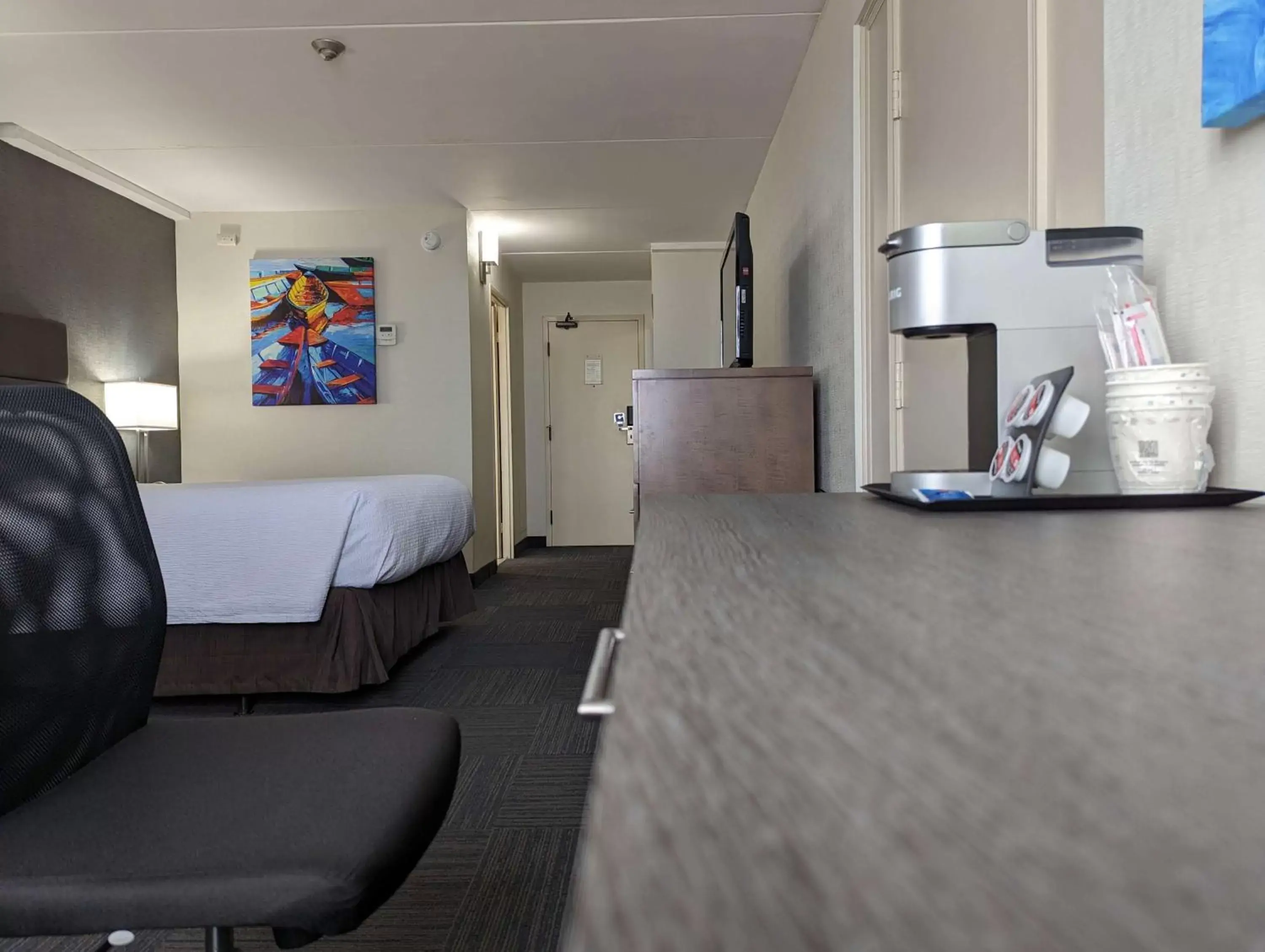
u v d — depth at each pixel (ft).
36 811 2.68
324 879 2.31
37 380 11.82
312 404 16.37
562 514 24.47
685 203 16.19
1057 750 0.66
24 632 2.76
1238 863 0.48
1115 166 3.61
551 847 5.75
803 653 0.97
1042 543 1.93
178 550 8.39
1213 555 1.73
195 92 10.82
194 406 16.43
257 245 16.42
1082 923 0.41
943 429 6.04
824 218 9.22
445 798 3.05
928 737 0.69
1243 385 2.90
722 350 12.07
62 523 3.00
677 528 2.39
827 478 9.18
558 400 24.41
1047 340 3.27
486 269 18.21
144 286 15.31
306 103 11.25
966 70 5.48
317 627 8.59
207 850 2.44
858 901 0.43
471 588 13.03
